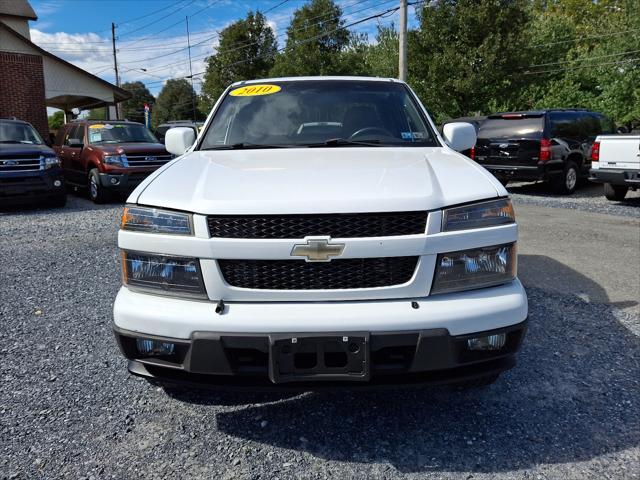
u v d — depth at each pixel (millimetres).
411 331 2322
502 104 24547
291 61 33844
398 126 3740
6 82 17750
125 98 24688
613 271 5508
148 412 2893
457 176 2762
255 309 2361
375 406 2943
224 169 2896
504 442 2580
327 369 2334
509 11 22375
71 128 13031
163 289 2488
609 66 23875
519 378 3211
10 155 9859
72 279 5371
